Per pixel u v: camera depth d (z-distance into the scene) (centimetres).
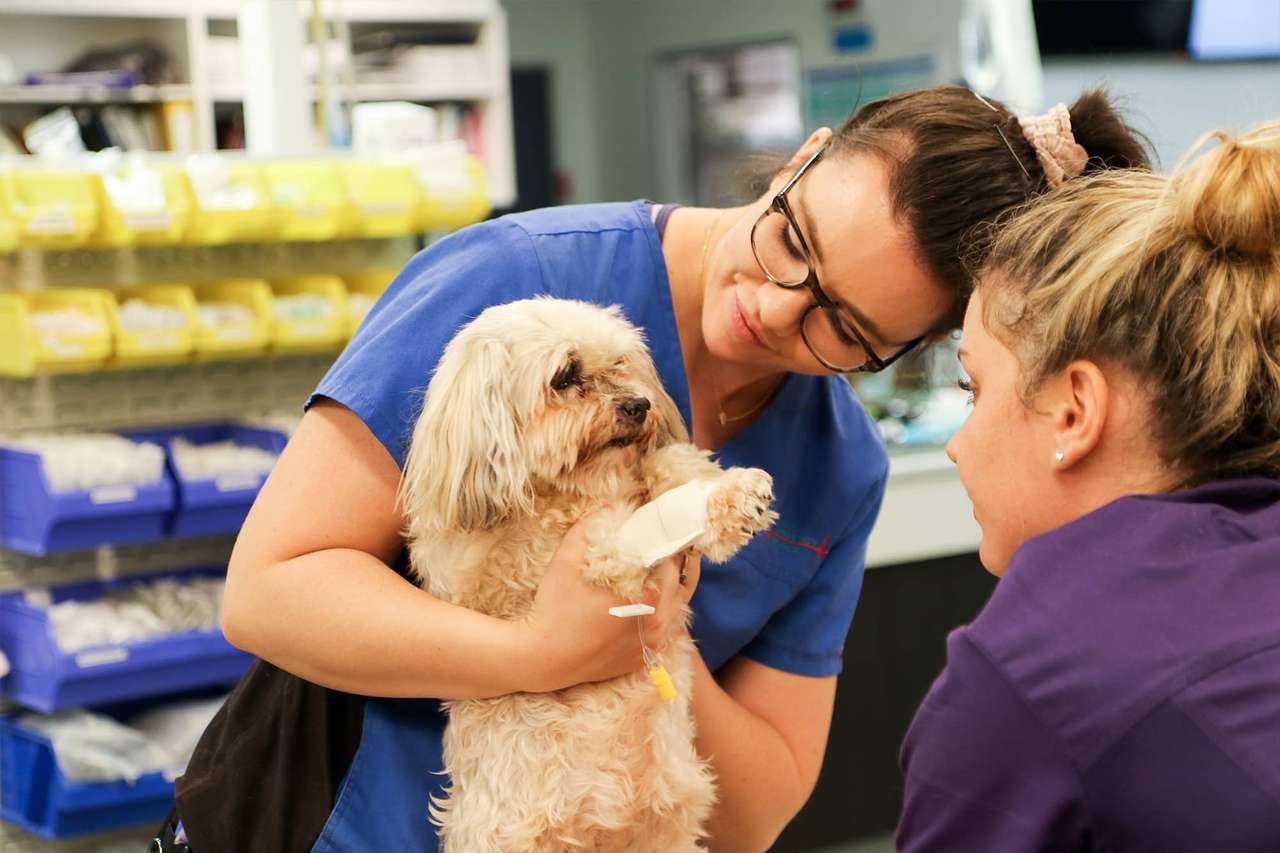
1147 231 98
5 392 293
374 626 120
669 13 844
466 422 130
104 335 276
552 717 132
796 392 156
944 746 92
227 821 136
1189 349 95
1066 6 536
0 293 288
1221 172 95
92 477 275
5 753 296
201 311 290
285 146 323
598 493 141
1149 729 84
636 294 148
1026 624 91
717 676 162
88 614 288
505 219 149
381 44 643
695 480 131
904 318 134
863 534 161
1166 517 93
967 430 110
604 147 930
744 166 163
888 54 678
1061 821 86
